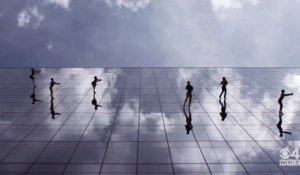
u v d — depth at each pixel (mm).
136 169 11906
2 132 15562
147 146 13875
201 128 16078
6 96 22547
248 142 14352
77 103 20672
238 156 12969
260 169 11922
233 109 19422
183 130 15789
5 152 13305
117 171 11750
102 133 15367
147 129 15906
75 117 17812
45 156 12922
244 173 11641
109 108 19516
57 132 15516
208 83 27094
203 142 14336
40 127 16250
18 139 14680
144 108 19547
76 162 12406
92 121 17125
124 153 13195
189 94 19359
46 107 19812
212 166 12141
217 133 15406
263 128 16125
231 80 28672
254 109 19484
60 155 12992
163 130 15781
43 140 14547
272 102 21188
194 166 12141
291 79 29203
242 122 17016
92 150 13484
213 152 13336
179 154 13125
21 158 12750
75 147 13766
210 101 21266
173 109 19359
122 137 14883
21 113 18594
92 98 21891
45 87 25328
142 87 25344
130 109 19328
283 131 15680
